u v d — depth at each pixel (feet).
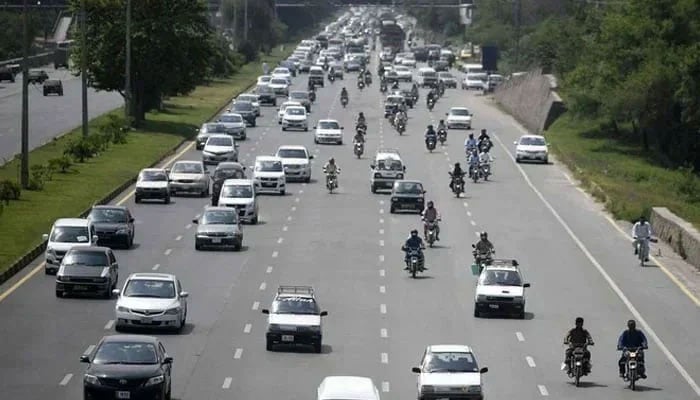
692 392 352.49
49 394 327.88
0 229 575.38
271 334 386.52
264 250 568.82
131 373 308.40
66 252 482.69
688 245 572.92
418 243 520.42
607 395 345.92
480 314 445.37
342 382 298.15
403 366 373.40
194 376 354.74
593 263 556.51
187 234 602.03
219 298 465.06
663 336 424.46
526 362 383.04
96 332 401.70
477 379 325.62
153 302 405.59
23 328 406.00
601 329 431.43
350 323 431.84
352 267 533.96
